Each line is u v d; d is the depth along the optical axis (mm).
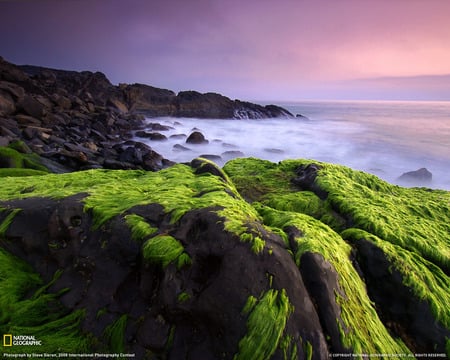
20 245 4562
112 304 3752
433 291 4168
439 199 7309
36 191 5887
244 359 3047
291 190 7285
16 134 25078
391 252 4531
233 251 3580
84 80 67312
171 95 76750
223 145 36562
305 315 3242
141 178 6777
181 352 3275
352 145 39281
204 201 4785
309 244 3973
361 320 3537
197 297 3385
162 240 3854
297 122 72812
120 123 45188
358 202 6090
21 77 43625
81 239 4312
